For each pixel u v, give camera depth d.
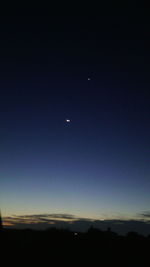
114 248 29.83
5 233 21.80
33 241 25.95
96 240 30.91
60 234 29.52
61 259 23.03
